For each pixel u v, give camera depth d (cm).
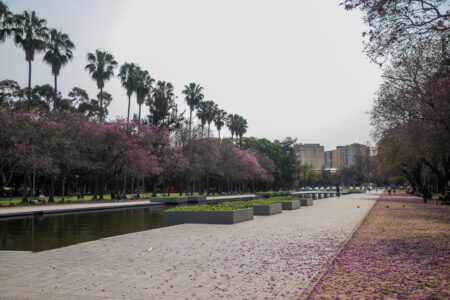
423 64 1586
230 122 8125
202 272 702
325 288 581
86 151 4203
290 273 690
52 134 3638
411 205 3009
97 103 6762
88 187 7306
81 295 554
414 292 550
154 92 5612
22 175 5059
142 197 4991
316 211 2442
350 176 12300
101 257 855
